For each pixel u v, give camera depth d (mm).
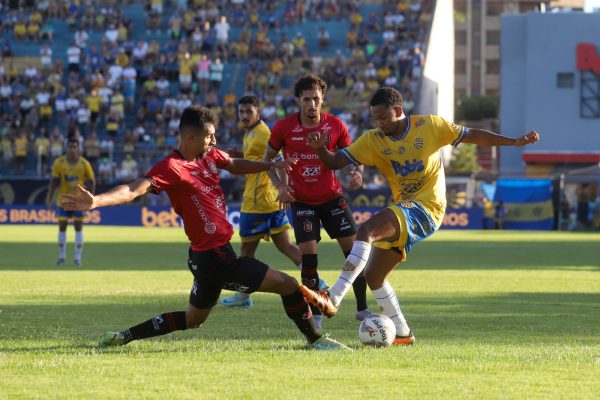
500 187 102375
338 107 114750
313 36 125062
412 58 116812
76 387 14516
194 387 14539
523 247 65375
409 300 30109
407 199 20469
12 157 105500
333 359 17250
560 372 15992
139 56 116688
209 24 123938
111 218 102000
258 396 13891
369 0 129500
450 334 21812
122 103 111125
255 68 117125
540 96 135750
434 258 53312
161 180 17594
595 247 65688
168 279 38094
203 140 18016
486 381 15148
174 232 85625
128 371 15875
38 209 101562
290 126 25109
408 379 15281
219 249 18156
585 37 134750
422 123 20297
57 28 124625
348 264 19453
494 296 31688
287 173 25219
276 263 49250
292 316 18703
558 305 28938
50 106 112688
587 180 103625
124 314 25406
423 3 127000
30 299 29531
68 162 46812
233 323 23625
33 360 16953
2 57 118688
